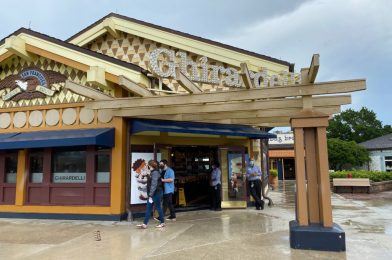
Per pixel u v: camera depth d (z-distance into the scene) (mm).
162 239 7527
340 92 7012
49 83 11266
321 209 6953
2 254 6480
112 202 10094
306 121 7105
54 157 11133
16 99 11547
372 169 39844
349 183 18984
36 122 11227
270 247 6738
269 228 8617
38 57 11523
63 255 6379
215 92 7934
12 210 10992
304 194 6941
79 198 10547
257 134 12289
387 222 9539
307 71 7230
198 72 8742
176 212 11406
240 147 12531
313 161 7258
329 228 6660
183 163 13469
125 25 14039
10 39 10750
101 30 14273
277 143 38031
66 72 11156
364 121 68312
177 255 6242
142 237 7762
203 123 11727
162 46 13789
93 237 7840
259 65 13453
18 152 11305
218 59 13359
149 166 9836
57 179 10961
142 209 10492
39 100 11352
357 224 9234
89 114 10727
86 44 14703
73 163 10898
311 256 6098
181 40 13492
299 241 6605
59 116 11023
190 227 8836
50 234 8281
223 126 12320
